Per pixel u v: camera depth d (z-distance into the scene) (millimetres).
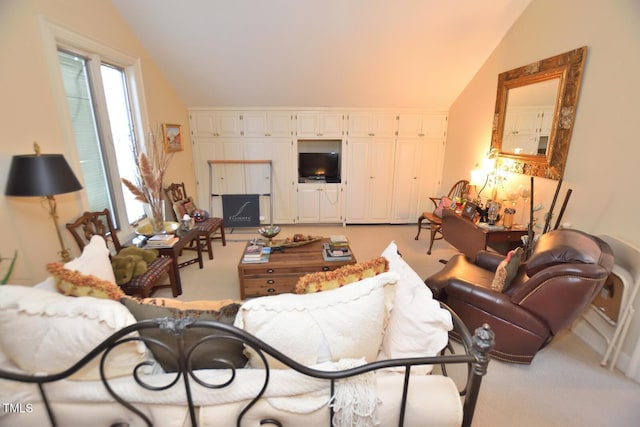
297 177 4879
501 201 3396
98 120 2787
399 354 1210
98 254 1737
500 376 1913
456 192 4234
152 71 3592
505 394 1777
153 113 3617
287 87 4164
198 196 4895
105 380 943
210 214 4930
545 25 2773
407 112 4648
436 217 4086
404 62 3752
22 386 982
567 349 2150
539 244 2104
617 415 1646
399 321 1213
